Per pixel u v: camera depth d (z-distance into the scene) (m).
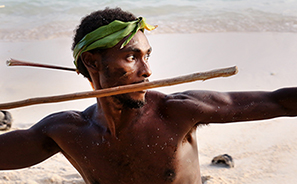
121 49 2.18
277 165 4.57
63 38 10.23
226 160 4.61
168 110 2.39
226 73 1.83
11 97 6.93
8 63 2.43
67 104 6.74
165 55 8.86
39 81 7.60
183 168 2.44
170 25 11.03
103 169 2.46
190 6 12.67
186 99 2.37
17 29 10.75
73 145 2.49
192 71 8.02
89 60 2.30
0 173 4.34
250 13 11.81
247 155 4.86
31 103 2.11
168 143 2.37
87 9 12.40
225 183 4.13
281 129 5.51
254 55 8.70
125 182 2.45
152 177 2.42
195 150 2.57
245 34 10.16
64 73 8.02
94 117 2.51
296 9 12.02
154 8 12.42
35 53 9.12
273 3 12.76
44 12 12.00
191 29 10.70
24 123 5.96
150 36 10.17
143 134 2.36
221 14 11.81
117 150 2.39
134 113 2.35
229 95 2.36
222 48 9.20
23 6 12.16
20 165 2.58
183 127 2.38
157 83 1.94
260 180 4.25
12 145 2.50
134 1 13.16
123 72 2.19
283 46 9.16
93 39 2.22
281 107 2.26
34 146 2.52
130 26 2.18
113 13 2.27
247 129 5.59
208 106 2.32
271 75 7.64
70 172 4.46
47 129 2.52
